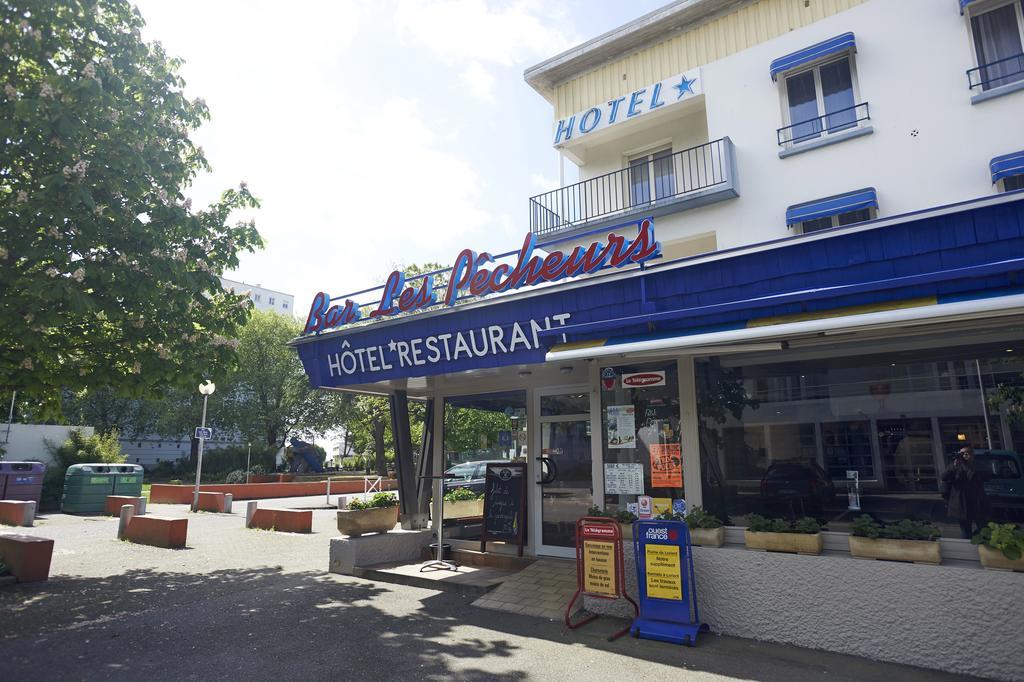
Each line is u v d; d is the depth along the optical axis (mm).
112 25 8734
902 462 5750
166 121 8961
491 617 6523
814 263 5699
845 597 5184
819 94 10688
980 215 4941
